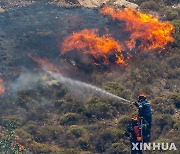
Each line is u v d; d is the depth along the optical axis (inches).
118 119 1718.8
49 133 1637.6
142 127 1433.3
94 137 1610.5
